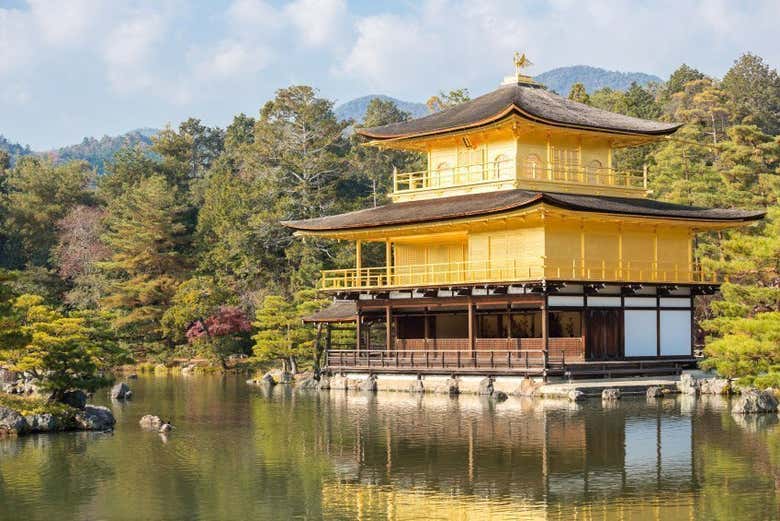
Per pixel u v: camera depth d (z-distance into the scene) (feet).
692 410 196.24
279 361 337.52
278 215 392.06
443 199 265.54
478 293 246.47
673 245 262.26
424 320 271.08
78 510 125.39
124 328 379.76
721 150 365.20
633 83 526.16
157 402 233.35
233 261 399.85
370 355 267.80
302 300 323.57
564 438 165.27
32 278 407.03
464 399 225.56
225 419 198.80
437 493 131.34
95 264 400.88
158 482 139.74
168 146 546.67
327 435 175.83
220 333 345.51
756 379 195.42
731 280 259.80
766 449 153.99
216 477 142.41
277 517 121.90
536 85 289.94
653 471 140.15
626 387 222.89
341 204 411.13
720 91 494.18
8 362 188.85
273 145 424.05
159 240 406.82
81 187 506.48
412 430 178.09
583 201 243.40
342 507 125.49
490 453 154.61
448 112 280.10
